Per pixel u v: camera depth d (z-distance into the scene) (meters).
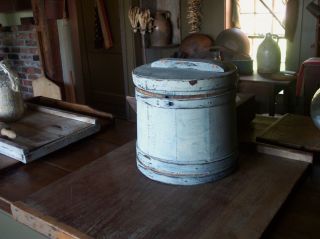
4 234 1.05
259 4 2.94
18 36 3.48
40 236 0.92
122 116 3.67
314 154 1.00
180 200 0.82
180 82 0.79
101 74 3.76
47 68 3.34
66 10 3.53
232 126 0.90
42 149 1.09
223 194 0.84
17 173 1.02
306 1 2.60
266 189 0.85
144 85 0.84
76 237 0.71
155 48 3.23
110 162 1.03
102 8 3.42
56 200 0.85
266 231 0.72
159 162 0.89
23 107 1.35
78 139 1.21
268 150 1.03
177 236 0.70
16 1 3.23
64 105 1.53
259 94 2.43
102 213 0.79
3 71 1.29
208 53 1.48
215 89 0.82
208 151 0.86
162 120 0.85
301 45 2.71
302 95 2.23
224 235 0.70
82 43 3.71
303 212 0.80
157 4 3.26
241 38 2.69
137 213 0.78
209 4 2.98
